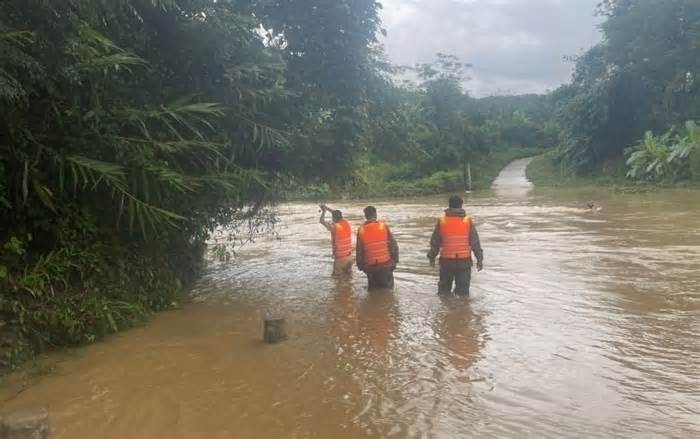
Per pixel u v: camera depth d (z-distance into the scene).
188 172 8.48
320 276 11.11
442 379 5.52
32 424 3.95
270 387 5.47
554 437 4.30
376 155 13.49
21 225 6.80
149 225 8.04
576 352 6.12
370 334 7.10
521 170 69.56
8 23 5.50
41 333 6.57
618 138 48.75
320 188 12.29
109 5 6.53
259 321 7.89
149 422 4.79
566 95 59.03
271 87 9.35
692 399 4.89
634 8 45.38
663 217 18.66
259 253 14.39
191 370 6.00
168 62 8.40
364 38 10.88
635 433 4.33
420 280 10.28
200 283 10.64
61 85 6.42
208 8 8.07
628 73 45.69
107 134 6.91
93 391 5.47
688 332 6.67
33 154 6.53
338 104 11.09
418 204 34.22
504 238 15.23
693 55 42.44
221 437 4.48
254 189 10.55
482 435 4.36
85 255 7.34
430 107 55.69
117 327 7.46
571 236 15.14
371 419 4.70
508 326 7.17
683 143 36.72
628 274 9.87
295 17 10.46
